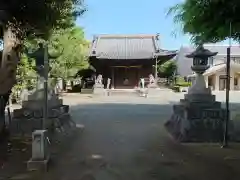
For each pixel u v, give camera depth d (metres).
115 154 8.17
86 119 15.66
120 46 42.94
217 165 7.11
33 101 10.95
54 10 8.80
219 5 7.13
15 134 10.58
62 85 39.22
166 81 49.97
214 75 49.19
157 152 8.41
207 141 9.70
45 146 6.92
